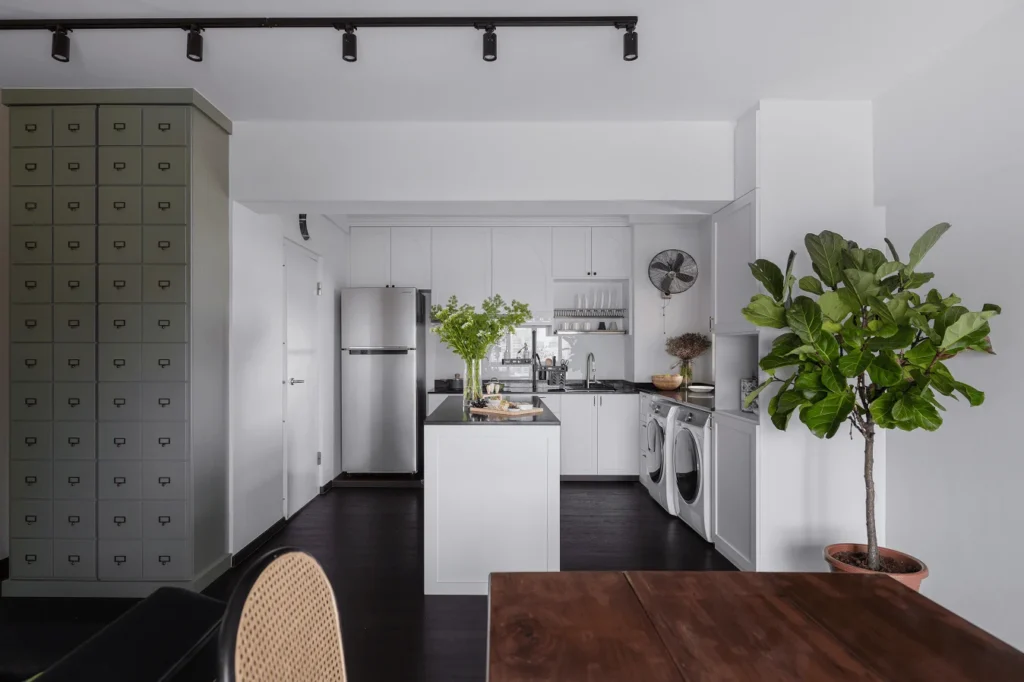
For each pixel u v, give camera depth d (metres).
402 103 3.03
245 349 3.45
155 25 2.24
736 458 3.23
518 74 2.70
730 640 0.99
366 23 2.22
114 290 2.90
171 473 2.89
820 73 2.69
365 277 5.43
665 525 3.97
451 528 2.92
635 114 3.17
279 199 3.29
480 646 2.40
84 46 2.45
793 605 1.14
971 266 2.38
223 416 3.24
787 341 2.37
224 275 3.24
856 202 3.01
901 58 2.54
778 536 2.96
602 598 1.16
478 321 3.41
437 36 2.35
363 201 3.31
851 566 2.26
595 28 2.28
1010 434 2.21
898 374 2.02
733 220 3.30
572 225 5.47
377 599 2.83
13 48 2.47
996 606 2.27
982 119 2.32
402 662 2.28
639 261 5.40
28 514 2.90
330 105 3.06
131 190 2.90
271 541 3.64
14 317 2.91
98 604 2.81
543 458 2.94
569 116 3.20
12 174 2.92
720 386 3.56
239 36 2.36
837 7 2.14
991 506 2.29
